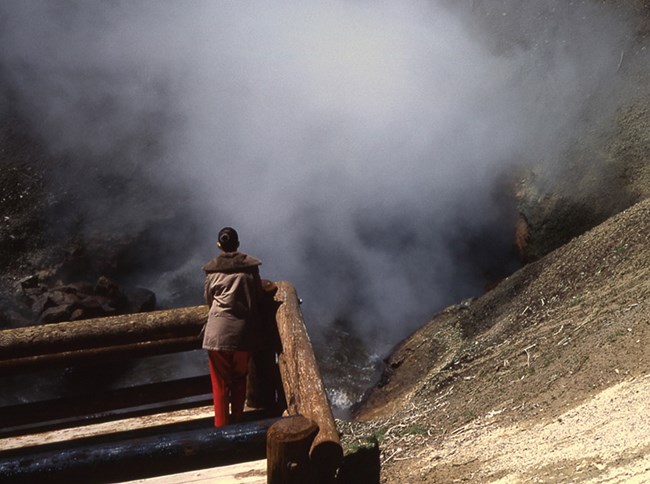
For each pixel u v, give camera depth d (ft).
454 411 24.59
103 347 19.04
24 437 19.62
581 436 16.99
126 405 20.44
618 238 32.19
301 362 14.15
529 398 21.58
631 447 15.17
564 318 27.73
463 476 17.93
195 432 11.64
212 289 17.51
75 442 19.17
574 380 20.93
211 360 17.48
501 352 28.66
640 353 20.11
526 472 16.39
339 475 13.06
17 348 17.89
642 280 26.32
